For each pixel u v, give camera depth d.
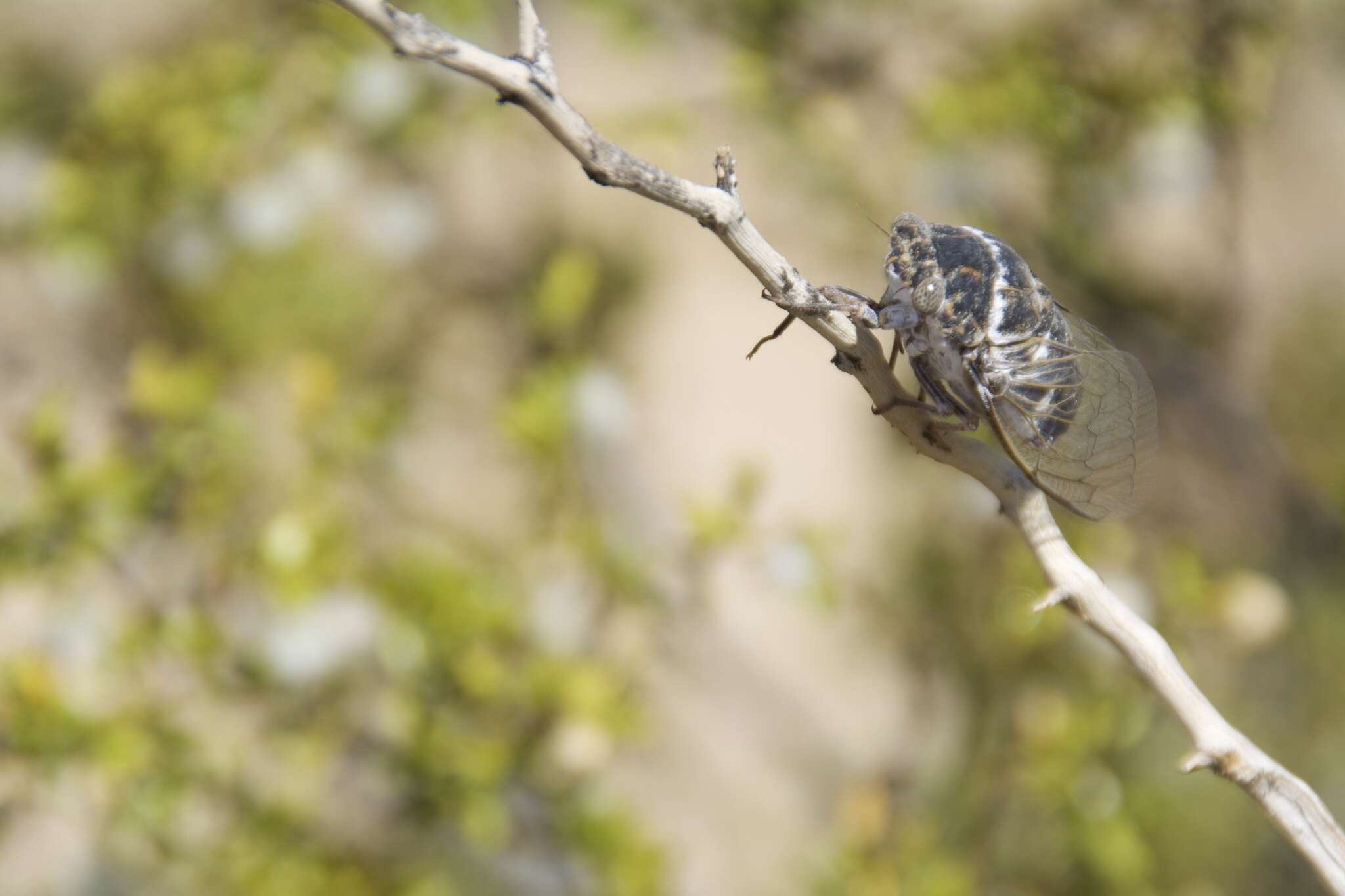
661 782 2.79
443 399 2.46
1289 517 2.64
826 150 2.35
